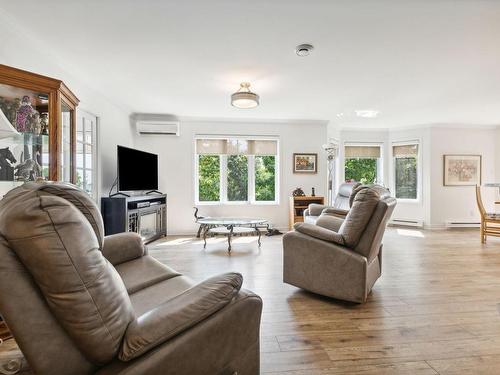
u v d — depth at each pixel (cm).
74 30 237
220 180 576
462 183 620
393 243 467
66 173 246
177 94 409
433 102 448
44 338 81
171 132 530
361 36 246
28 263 75
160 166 545
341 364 158
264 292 262
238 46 265
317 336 186
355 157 658
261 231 567
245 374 112
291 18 220
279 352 169
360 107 479
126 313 89
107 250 182
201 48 269
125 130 496
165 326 90
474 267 335
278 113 520
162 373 87
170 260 365
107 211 400
